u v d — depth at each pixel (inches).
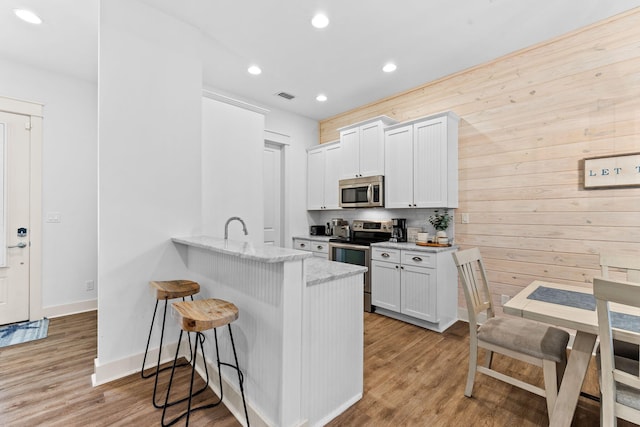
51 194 125.7
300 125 187.2
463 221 124.4
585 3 83.9
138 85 83.8
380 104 159.2
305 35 100.5
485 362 82.0
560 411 55.6
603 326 44.0
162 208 88.4
